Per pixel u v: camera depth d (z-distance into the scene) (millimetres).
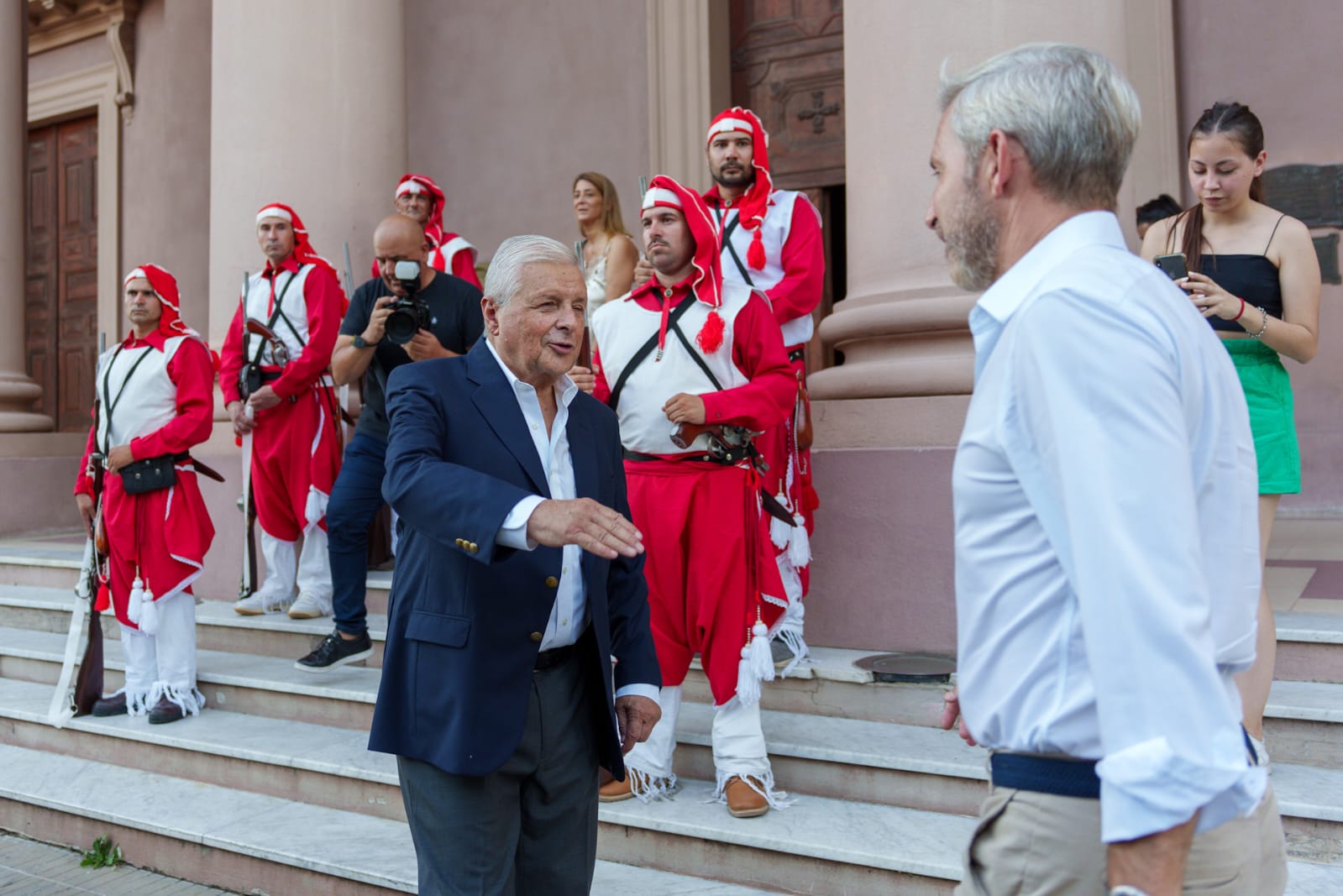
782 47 7238
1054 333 1077
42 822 3881
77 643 4398
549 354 1993
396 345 4145
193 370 4312
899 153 4020
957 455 1212
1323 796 2646
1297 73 6332
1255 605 1166
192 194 9562
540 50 8055
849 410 3984
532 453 2008
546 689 2062
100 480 4340
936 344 3926
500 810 1980
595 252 4973
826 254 7207
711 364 3078
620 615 2250
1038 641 1128
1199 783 969
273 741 3943
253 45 5629
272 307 4984
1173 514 1003
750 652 3010
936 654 3725
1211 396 1130
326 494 4969
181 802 3754
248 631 4930
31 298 10594
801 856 2811
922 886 2660
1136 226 4766
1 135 7859
